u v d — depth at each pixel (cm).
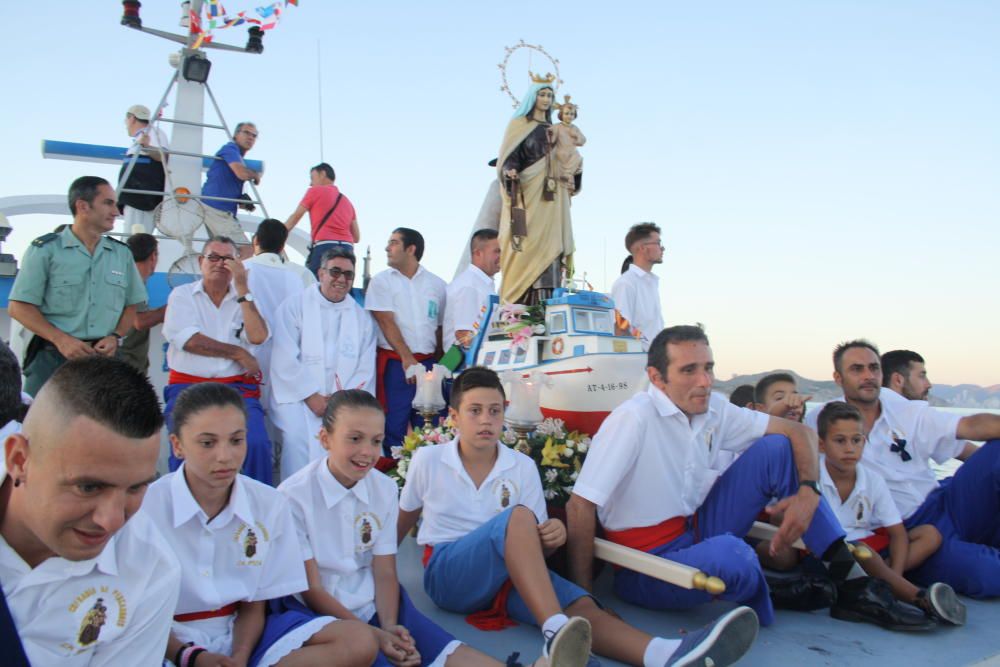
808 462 391
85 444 177
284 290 660
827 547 398
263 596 310
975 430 465
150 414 186
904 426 499
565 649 286
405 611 346
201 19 916
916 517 479
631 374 540
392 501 366
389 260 673
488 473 403
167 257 920
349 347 605
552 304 594
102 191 540
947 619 386
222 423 293
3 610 191
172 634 284
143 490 193
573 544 392
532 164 831
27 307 522
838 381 510
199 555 297
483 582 365
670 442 403
